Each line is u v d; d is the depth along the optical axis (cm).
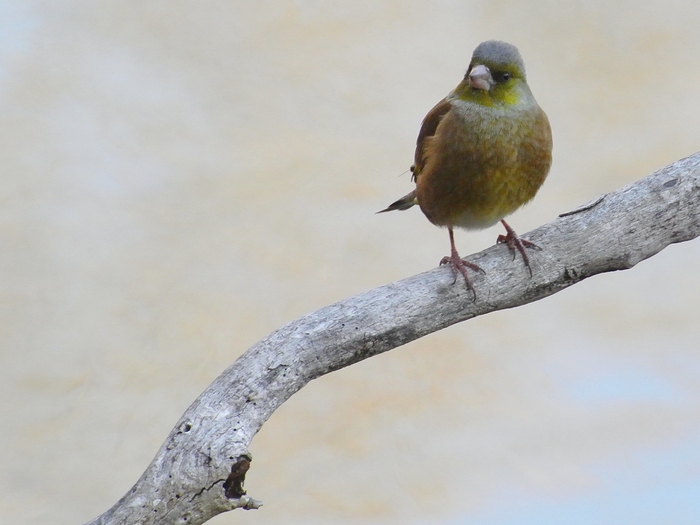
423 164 845
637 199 756
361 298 706
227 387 654
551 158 829
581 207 761
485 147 798
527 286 744
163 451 620
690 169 761
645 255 760
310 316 690
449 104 829
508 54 794
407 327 711
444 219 848
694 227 761
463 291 727
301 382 679
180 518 612
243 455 615
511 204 827
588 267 751
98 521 604
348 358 695
